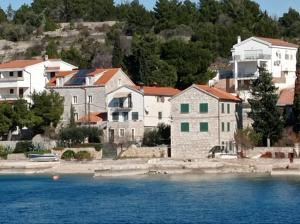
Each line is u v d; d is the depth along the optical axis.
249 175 152.12
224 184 136.88
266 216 100.88
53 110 196.12
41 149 185.25
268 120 168.00
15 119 190.75
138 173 159.38
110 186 139.75
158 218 101.38
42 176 164.38
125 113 192.88
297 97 171.00
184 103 172.50
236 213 103.56
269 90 169.88
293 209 106.06
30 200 122.75
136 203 115.44
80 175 164.38
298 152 162.00
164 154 174.88
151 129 190.75
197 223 97.00
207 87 178.00
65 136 186.62
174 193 125.75
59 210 111.12
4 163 175.88
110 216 104.19
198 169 157.50
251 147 166.00
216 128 170.38
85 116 199.50
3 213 109.62
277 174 152.00
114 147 179.88
